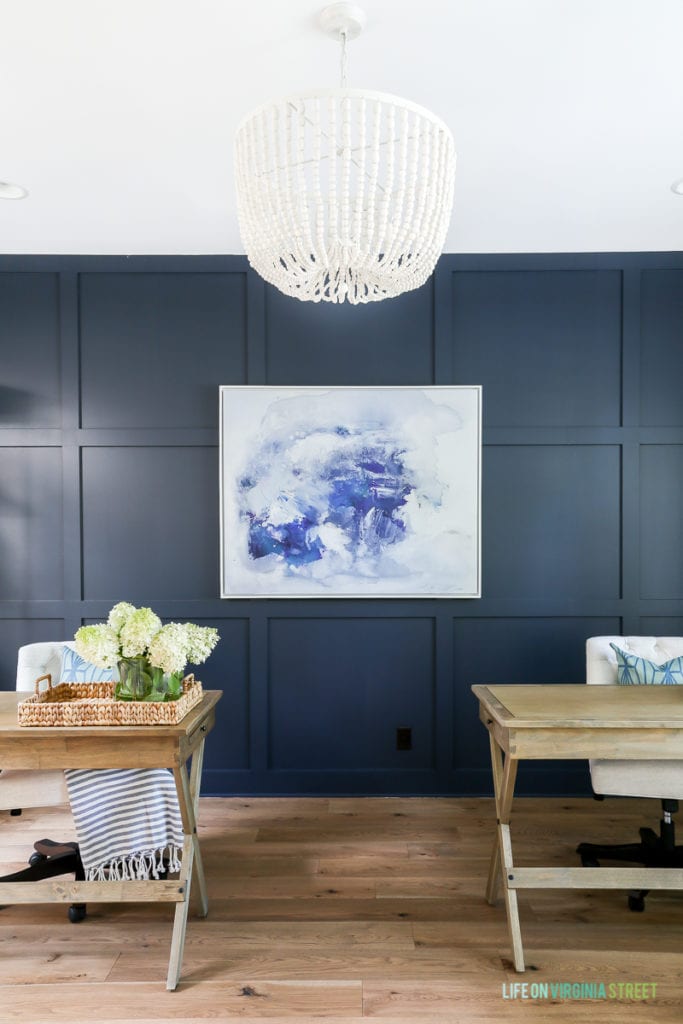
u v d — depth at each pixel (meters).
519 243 3.08
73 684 2.29
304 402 3.13
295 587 3.13
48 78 1.92
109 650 1.97
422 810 3.00
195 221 2.87
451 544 3.13
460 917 2.18
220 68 1.89
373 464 3.13
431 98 2.03
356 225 1.43
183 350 3.19
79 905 2.19
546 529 3.19
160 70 1.89
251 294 3.17
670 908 2.24
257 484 3.13
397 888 2.35
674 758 1.98
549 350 3.19
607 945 2.04
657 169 2.45
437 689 3.16
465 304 3.19
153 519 3.19
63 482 3.17
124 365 3.18
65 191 2.61
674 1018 1.74
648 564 3.18
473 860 2.54
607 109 2.08
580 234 3.00
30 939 2.09
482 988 1.85
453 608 3.16
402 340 3.19
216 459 3.19
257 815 2.95
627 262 3.18
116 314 3.19
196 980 1.89
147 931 2.13
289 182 1.45
